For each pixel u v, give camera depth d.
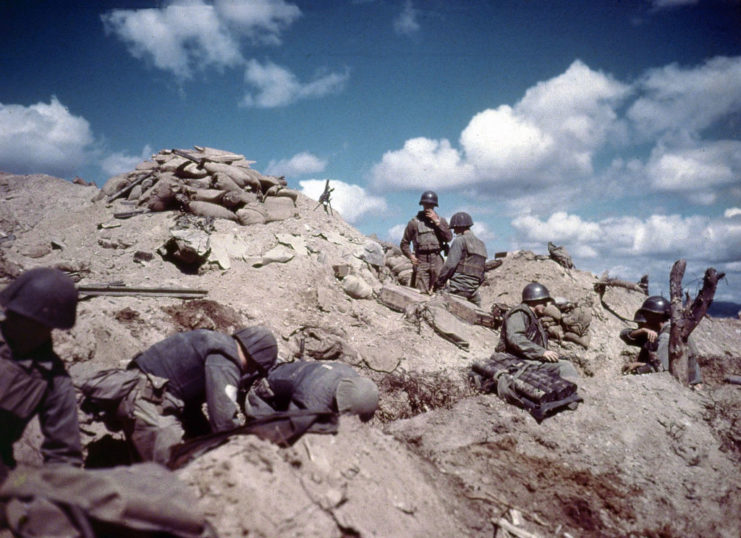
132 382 2.80
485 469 3.38
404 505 2.54
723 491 3.35
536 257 10.78
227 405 2.67
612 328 9.38
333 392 3.04
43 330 1.97
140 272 6.71
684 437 3.82
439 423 3.87
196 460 2.20
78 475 1.63
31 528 1.54
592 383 4.39
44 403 2.05
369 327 7.04
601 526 3.06
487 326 7.88
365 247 9.17
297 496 2.18
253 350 2.95
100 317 4.47
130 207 8.80
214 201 8.48
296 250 7.93
